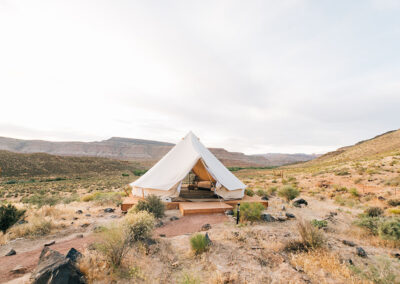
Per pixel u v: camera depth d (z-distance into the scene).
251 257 4.70
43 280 3.06
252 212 8.06
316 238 5.39
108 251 4.12
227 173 12.14
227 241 5.64
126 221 5.36
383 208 11.75
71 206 11.39
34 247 5.24
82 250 4.73
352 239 6.49
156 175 11.05
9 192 27.64
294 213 9.70
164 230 6.96
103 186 31.23
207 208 9.13
